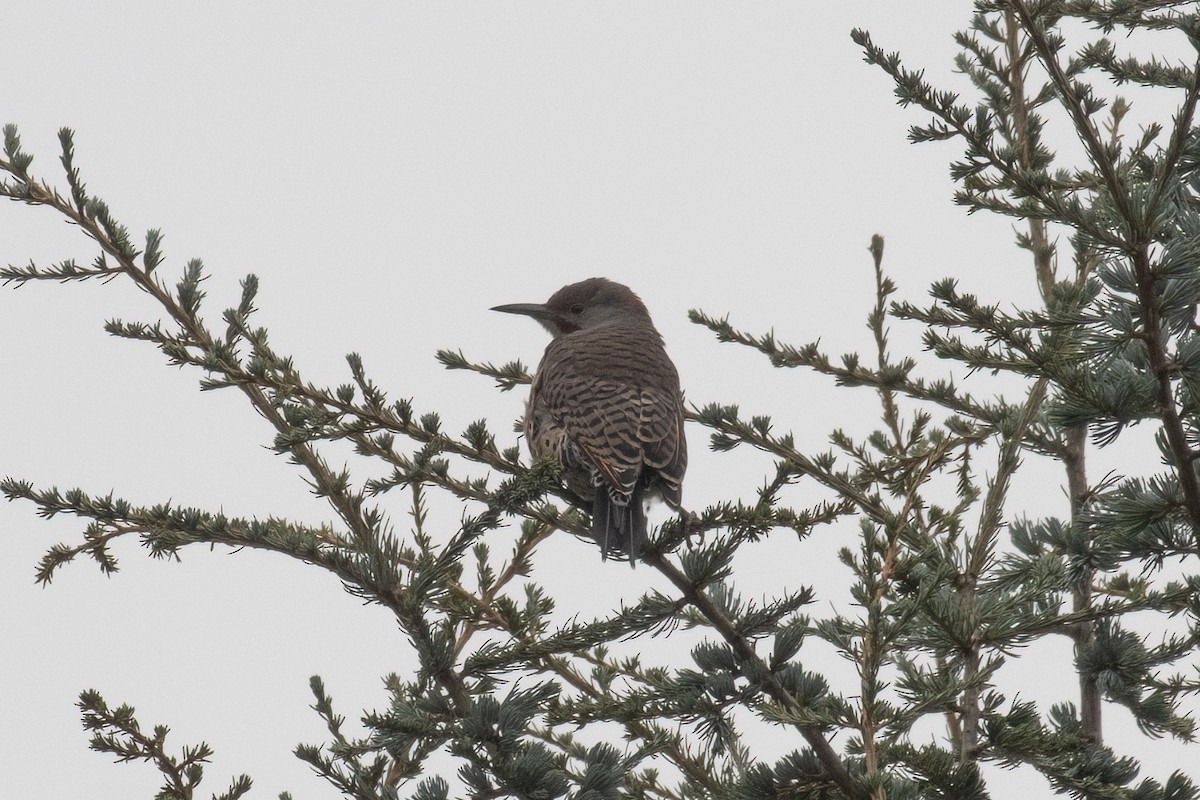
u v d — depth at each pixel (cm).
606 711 972
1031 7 1213
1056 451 1241
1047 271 1327
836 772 927
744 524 1098
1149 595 995
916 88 1071
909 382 1245
